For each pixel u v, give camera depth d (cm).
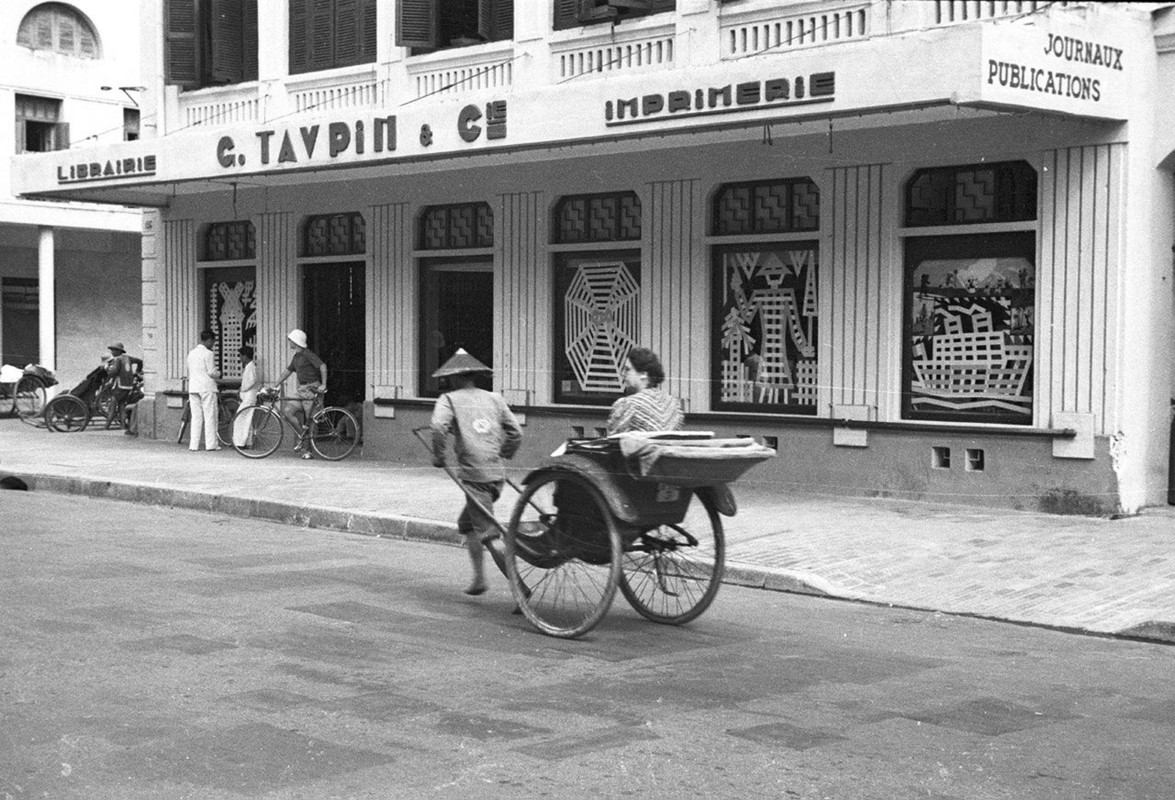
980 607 1085
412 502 1612
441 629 970
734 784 626
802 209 1675
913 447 1577
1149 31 1459
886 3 1543
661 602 1021
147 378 2531
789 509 1512
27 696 764
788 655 905
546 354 1919
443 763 650
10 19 3234
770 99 1440
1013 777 644
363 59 2112
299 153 1895
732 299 1739
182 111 2381
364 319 2183
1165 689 830
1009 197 1520
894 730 720
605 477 952
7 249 3472
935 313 1573
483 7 1958
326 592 1106
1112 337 1439
